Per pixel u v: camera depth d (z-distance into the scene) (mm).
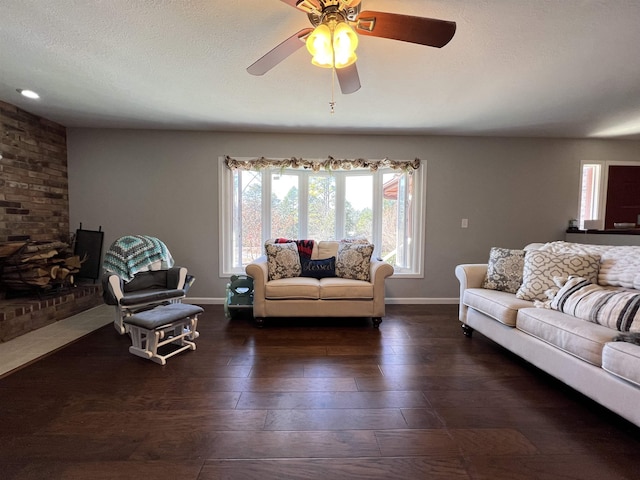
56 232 3545
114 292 2682
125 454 1353
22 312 2727
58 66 2209
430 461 1333
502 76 2312
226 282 3867
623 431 1538
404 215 4125
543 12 1610
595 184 3992
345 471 1275
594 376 1587
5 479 1215
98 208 3752
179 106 2955
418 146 3854
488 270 2822
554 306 2086
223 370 2139
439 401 1789
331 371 2141
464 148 3873
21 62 2158
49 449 1375
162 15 1651
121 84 2490
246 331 2932
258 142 3787
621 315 1652
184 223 3809
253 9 1597
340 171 4176
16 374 2051
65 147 3648
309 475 1254
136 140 3715
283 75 2322
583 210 4090
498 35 1813
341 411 1685
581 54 2004
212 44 1926
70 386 1907
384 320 3297
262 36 1840
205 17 1663
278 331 2936
